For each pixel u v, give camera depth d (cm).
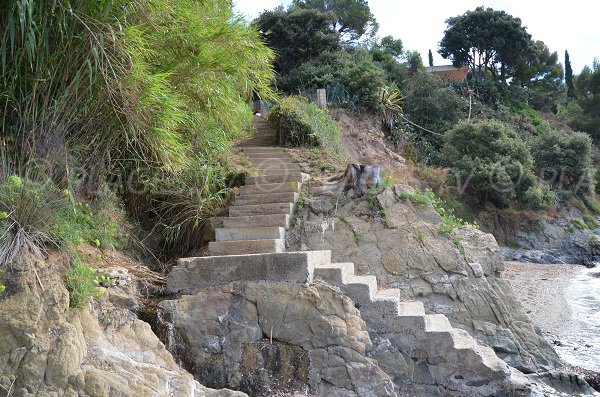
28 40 461
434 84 2830
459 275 743
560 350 839
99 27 508
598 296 1251
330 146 1209
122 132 596
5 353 402
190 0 624
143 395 414
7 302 419
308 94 2161
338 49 2720
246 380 520
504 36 3944
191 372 524
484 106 3250
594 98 3762
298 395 513
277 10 2794
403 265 740
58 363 404
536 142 2678
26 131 517
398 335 559
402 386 546
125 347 477
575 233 2327
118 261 611
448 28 4116
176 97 625
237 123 888
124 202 732
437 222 779
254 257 555
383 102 2281
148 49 571
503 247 2128
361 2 3503
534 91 4050
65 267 482
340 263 664
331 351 525
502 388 544
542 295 1258
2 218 453
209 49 624
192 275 565
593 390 660
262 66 751
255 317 537
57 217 512
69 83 531
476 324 726
